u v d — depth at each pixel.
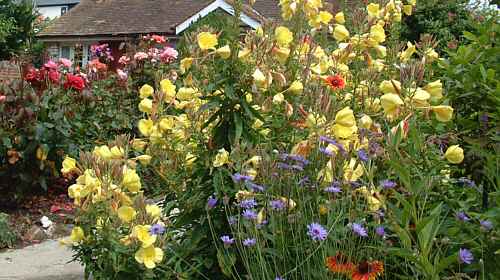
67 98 7.78
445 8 12.50
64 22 25.80
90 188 2.97
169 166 3.44
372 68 3.82
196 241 3.13
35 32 27.80
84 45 24.77
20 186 7.10
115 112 8.52
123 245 2.95
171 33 22.27
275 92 3.35
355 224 2.53
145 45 9.86
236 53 3.35
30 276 4.93
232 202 3.18
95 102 8.20
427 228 2.30
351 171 2.81
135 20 24.17
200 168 3.28
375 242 2.66
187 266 3.16
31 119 7.06
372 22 3.97
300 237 2.72
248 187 2.88
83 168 3.23
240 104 3.26
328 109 3.01
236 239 2.91
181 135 3.48
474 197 2.93
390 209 2.60
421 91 2.77
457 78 3.37
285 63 3.54
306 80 3.41
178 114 4.00
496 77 3.41
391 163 2.43
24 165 7.11
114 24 24.34
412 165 2.69
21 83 7.25
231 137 3.29
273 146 3.29
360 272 2.48
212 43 3.38
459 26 12.41
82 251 3.03
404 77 2.79
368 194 2.70
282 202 2.75
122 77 9.02
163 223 3.19
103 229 2.95
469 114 3.39
